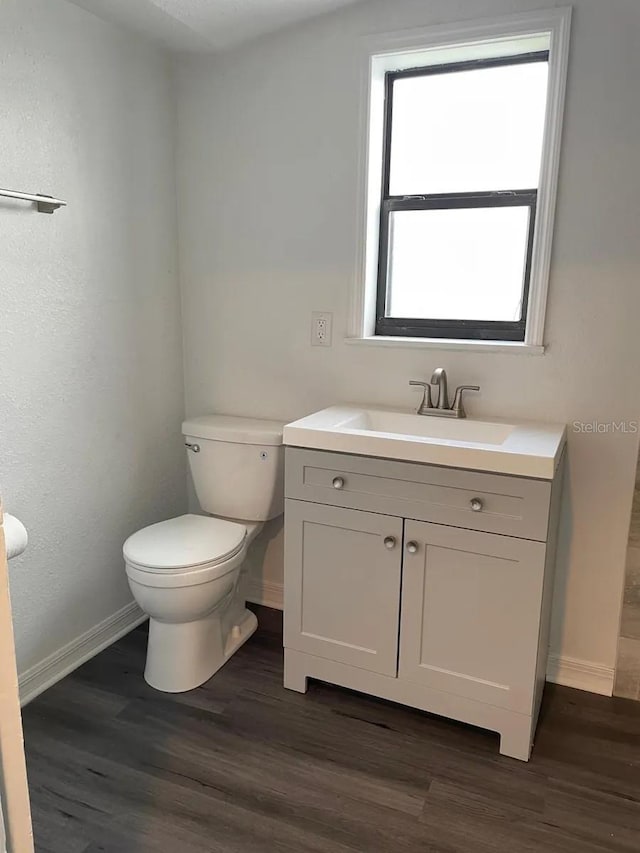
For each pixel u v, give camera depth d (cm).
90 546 231
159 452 262
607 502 209
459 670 189
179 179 255
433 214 230
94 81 211
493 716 186
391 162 234
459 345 218
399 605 193
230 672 225
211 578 205
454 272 232
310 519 200
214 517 248
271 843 157
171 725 197
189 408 274
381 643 198
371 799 171
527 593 175
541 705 210
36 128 192
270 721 200
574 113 192
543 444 179
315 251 237
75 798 169
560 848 157
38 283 199
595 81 188
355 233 229
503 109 216
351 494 192
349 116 221
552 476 165
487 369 217
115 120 222
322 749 188
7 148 184
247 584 255
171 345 262
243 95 237
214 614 222
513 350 211
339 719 202
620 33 183
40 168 195
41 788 172
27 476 203
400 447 181
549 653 225
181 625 212
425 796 172
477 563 180
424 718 203
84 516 227
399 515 187
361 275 230
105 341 228
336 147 226
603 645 218
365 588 197
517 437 188
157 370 256
